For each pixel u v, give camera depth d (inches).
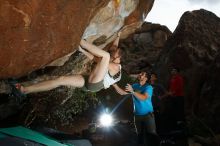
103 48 294.0
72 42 181.8
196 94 478.6
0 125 217.9
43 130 226.2
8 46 151.8
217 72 430.9
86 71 290.8
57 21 165.5
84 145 223.3
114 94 482.9
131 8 257.8
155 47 795.4
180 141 342.3
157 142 286.0
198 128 393.1
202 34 584.1
